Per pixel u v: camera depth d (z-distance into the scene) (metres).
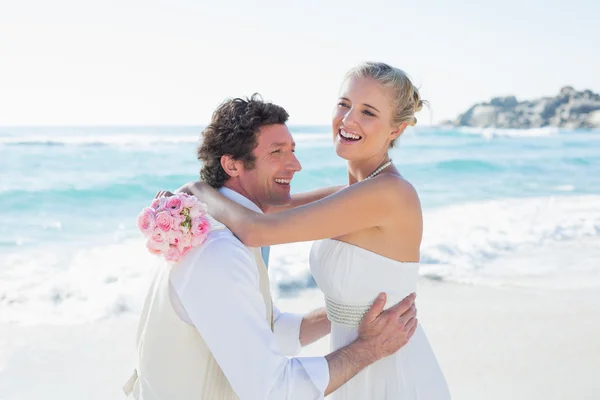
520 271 7.57
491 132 59.06
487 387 4.36
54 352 5.11
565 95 76.75
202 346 2.24
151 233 2.20
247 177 2.50
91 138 25.11
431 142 40.22
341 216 2.48
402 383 2.55
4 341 5.32
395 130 2.78
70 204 13.49
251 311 2.18
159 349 2.27
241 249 2.27
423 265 7.88
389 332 2.47
